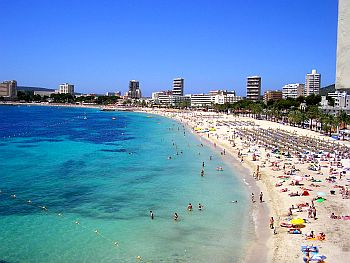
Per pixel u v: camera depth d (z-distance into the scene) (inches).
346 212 1825.8
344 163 3048.7
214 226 1705.2
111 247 1469.0
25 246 1466.5
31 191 2297.0
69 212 1893.5
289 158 3410.4
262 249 1450.5
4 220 1763.0
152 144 4682.6
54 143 4722.0
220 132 5885.8
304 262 1316.4
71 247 1462.8
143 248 1461.6
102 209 1948.8
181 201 2102.6
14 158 3521.2
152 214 1830.7
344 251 1382.9
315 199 2036.2
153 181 2596.0
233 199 2143.2
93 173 2851.9
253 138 4916.3
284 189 2277.3
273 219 1786.4
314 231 1582.2
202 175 2797.7
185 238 1565.0
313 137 4899.1
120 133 6107.3
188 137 5506.9
